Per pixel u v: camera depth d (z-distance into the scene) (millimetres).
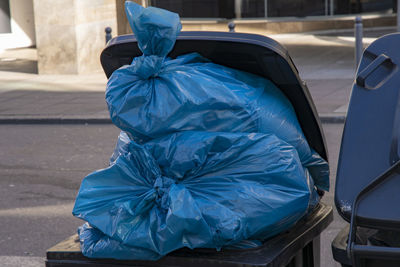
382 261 2180
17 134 9859
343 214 2324
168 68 2750
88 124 10359
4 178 7223
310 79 12836
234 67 2922
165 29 2623
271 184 2627
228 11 23062
